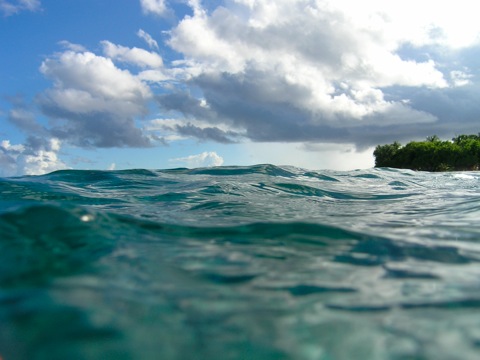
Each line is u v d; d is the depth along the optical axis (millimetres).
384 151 75500
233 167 11258
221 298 1380
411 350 1062
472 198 4730
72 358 996
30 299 1306
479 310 1295
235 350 1052
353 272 1701
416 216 3305
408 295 1434
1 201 4637
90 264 1682
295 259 1883
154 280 1530
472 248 2111
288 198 5262
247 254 1942
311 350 1061
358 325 1195
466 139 72250
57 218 2244
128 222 2496
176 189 6285
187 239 2225
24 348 1027
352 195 5758
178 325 1172
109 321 1173
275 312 1276
